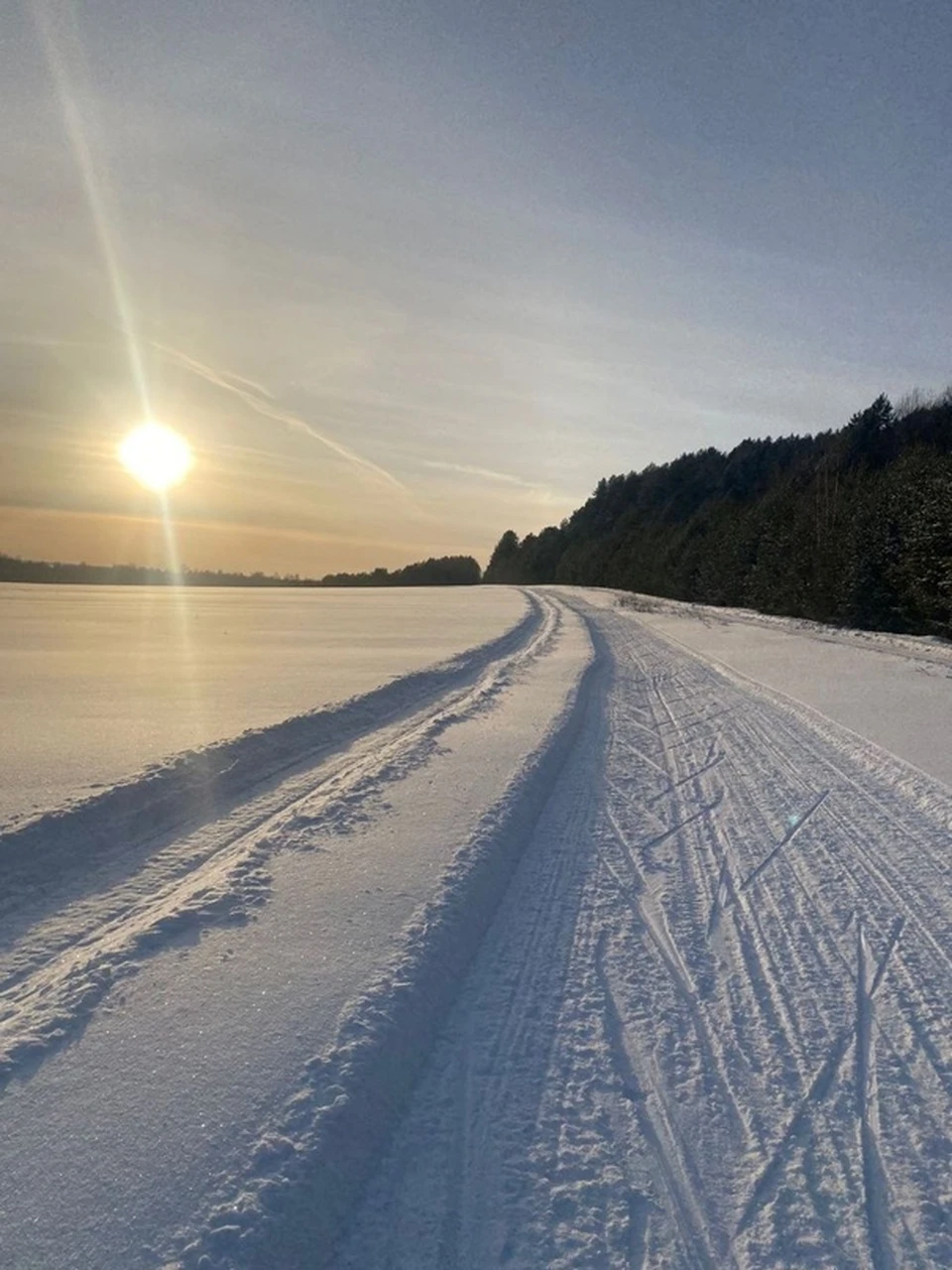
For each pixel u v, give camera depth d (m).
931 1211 2.79
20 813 6.02
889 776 8.60
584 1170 2.96
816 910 5.24
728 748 10.11
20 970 4.14
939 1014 4.01
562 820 7.19
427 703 12.95
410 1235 2.65
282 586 91.12
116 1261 2.35
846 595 34.81
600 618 36.59
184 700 12.21
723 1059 3.63
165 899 5.11
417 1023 3.75
